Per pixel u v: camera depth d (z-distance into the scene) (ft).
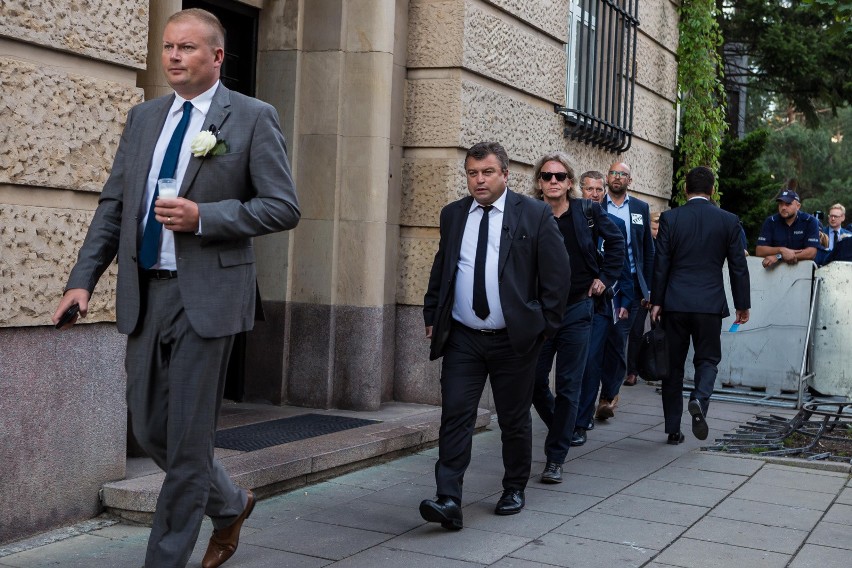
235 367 25.00
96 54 15.69
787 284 33.60
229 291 12.48
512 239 16.79
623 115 36.86
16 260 14.42
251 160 12.66
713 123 44.70
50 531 15.20
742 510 18.43
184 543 12.48
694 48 43.70
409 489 19.01
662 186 43.24
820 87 68.95
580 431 24.30
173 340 12.46
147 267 12.38
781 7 69.10
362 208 24.44
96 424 15.94
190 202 11.95
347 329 24.59
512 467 17.72
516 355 16.90
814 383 33.37
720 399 33.22
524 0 28.58
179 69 12.36
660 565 14.96
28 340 14.76
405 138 26.25
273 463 18.04
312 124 24.63
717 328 24.45
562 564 14.82
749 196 56.18
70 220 15.34
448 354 17.02
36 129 14.70
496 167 16.72
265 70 24.79
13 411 14.52
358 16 24.34
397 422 23.11
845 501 19.33
